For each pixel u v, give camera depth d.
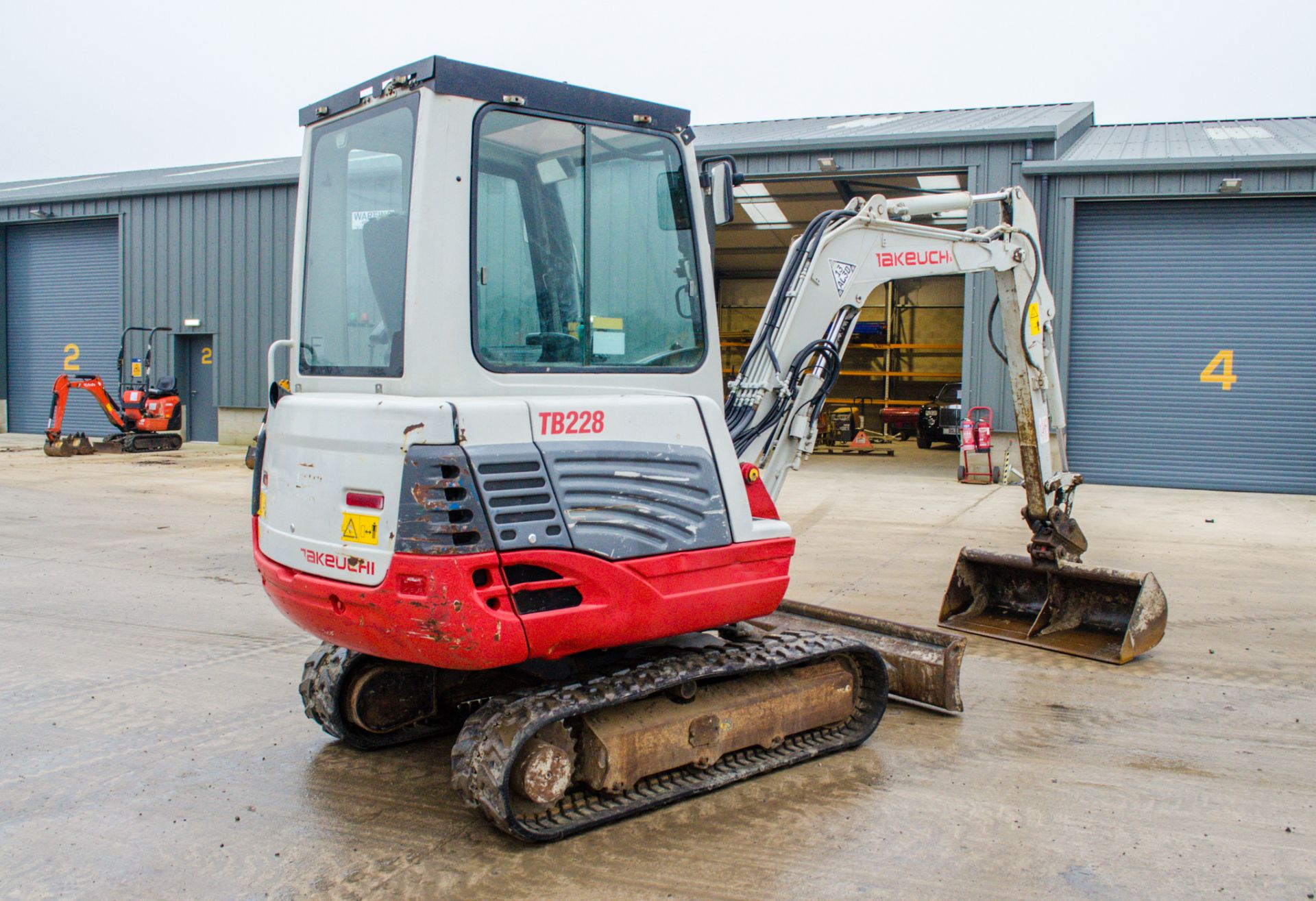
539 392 3.72
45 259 22.52
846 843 3.64
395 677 4.54
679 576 3.88
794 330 4.97
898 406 25.89
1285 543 9.87
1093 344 15.20
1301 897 3.29
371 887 3.33
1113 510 12.37
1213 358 14.69
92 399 22.05
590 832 3.72
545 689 3.82
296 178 19.08
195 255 20.17
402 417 3.36
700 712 4.04
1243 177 14.03
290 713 5.04
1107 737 4.72
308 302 4.23
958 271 5.72
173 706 5.10
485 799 3.51
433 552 3.30
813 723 4.47
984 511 11.93
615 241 4.00
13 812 3.90
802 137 16.03
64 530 10.07
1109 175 14.49
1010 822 3.82
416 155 3.52
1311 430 14.33
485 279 3.64
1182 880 3.39
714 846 3.62
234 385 20.00
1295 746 4.62
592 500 3.63
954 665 4.95
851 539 10.01
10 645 6.11
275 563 4.01
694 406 4.02
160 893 3.29
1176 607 7.23
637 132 4.07
